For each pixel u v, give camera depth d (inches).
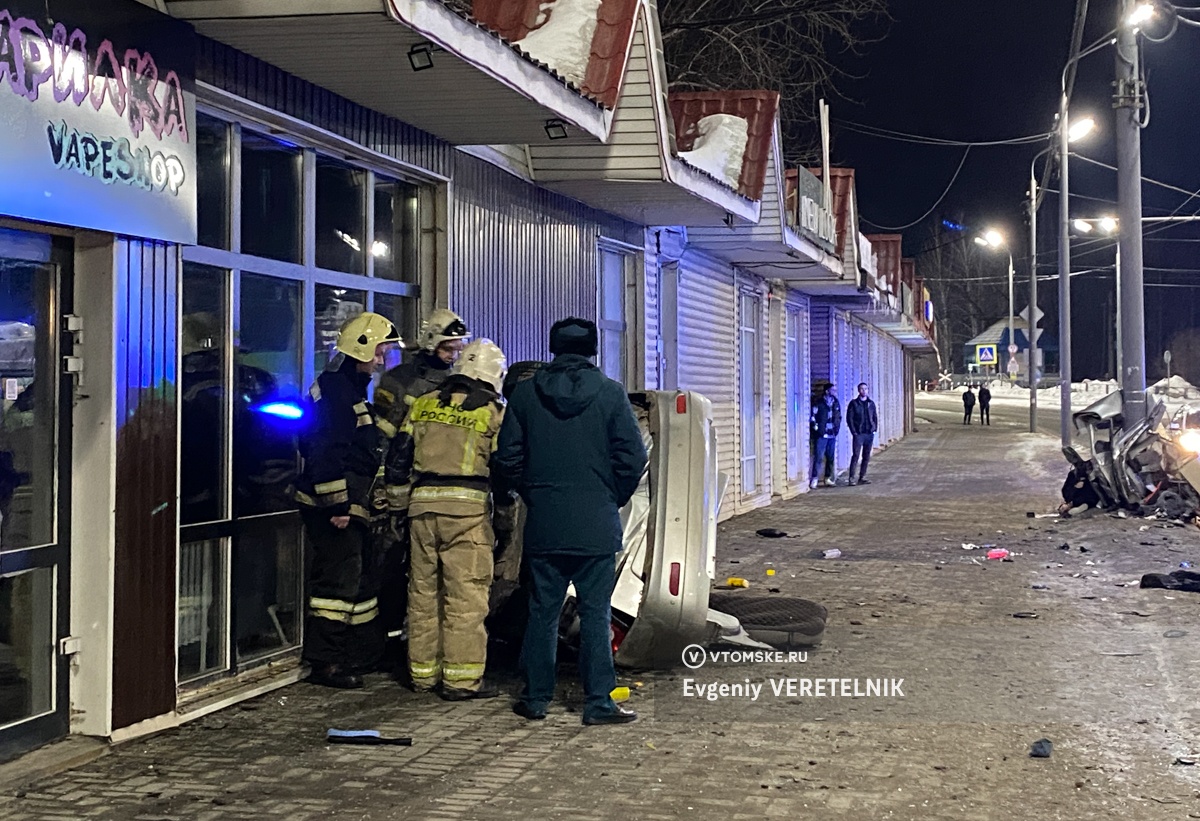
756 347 709.9
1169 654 298.5
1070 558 474.0
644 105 366.9
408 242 323.9
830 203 703.1
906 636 320.8
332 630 259.3
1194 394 2235.5
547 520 232.2
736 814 181.0
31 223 196.2
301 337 273.4
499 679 271.1
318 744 217.8
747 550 501.4
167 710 226.5
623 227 463.5
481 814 180.9
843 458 1043.9
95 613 213.0
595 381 234.4
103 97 202.5
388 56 243.9
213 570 247.0
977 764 207.5
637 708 245.4
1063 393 1252.5
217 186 246.5
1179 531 563.5
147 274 218.4
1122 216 685.3
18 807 183.0
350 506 252.8
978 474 961.5
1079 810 183.3
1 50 181.0
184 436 235.5
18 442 203.8
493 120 299.6
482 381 253.6
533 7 357.1
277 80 253.1
